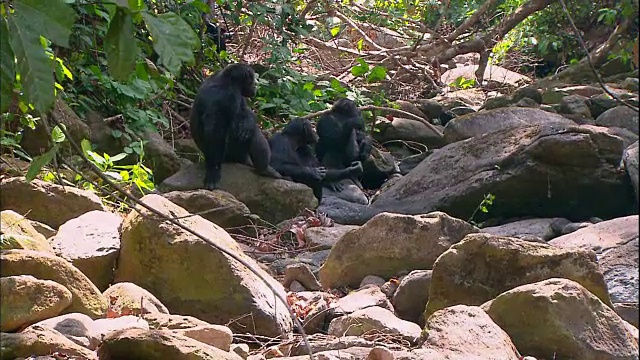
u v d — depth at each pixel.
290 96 13.78
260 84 13.49
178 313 5.60
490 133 10.33
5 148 8.37
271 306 5.60
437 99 16.92
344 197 11.67
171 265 5.66
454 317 4.77
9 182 6.70
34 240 5.42
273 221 10.10
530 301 4.95
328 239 8.79
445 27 20.86
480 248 5.67
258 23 14.69
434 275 5.72
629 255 6.45
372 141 13.48
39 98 2.54
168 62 2.70
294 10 14.50
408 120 14.67
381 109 14.03
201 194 8.94
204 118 10.12
